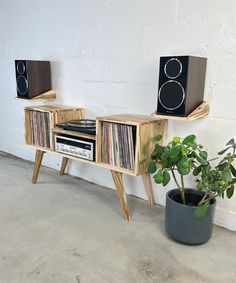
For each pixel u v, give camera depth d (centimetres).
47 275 112
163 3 153
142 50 167
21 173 228
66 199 181
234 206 147
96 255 125
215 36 139
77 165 221
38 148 197
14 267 116
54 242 134
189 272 116
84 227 148
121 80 180
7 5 241
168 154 124
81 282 108
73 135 173
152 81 166
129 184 192
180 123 158
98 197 186
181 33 150
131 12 166
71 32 200
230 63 137
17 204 171
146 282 109
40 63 209
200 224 130
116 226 150
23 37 235
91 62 193
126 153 153
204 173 130
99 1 179
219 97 142
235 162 140
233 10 131
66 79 211
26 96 209
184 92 130
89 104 201
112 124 154
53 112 184
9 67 257
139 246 132
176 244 135
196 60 133
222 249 132
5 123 280
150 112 170
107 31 180
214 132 147
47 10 210
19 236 138
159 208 173
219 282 110
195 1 142
